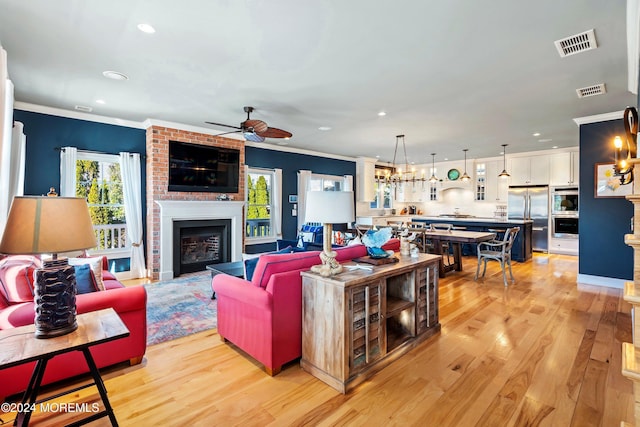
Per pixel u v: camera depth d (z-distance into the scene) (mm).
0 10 2109
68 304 1634
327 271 2223
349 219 2309
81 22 2258
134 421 1804
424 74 3117
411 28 2314
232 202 5688
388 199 10055
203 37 2457
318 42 2523
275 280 2234
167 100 3912
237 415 1856
